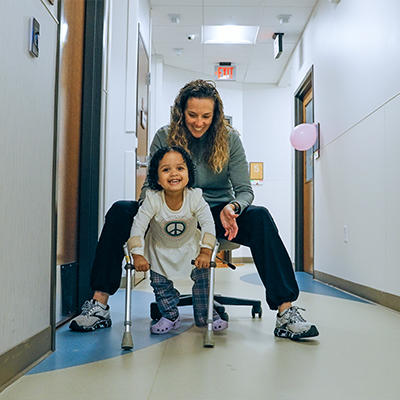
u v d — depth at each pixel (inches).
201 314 71.1
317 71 170.1
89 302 73.4
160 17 184.2
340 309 97.4
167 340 65.1
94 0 101.7
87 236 93.7
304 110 211.9
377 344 64.9
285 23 187.5
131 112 135.9
